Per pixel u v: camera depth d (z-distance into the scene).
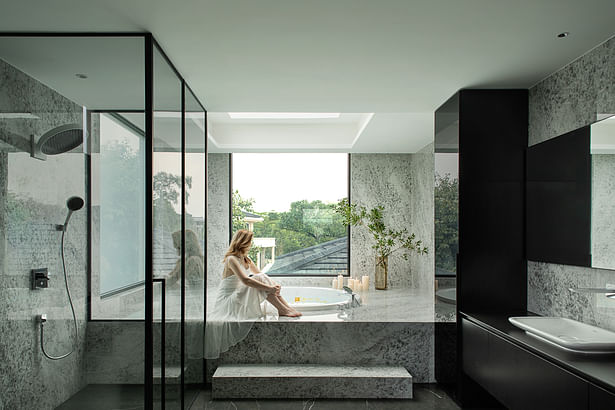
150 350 2.62
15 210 2.61
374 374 3.97
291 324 4.26
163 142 2.86
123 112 2.61
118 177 2.62
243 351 4.25
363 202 7.00
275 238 7.17
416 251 6.68
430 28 2.53
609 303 2.71
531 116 3.63
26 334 2.62
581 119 2.96
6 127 2.62
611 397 1.86
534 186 3.49
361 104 4.14
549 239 3.26
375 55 2.94
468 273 3.63
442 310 4.04
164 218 2.90
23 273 2.62
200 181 4.12
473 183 3.64
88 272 2.63
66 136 2.63
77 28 2.54
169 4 2.24
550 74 3.33
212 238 6.89
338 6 2.26
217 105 4.21
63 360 2.63
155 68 2.68
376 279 6.66
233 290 4.51
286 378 3.90
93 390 2.62
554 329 2.86
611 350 2.34
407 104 4.14
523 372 2.61
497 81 3.48
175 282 3.17
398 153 7.05
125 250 2.62
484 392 3.64
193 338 3.78
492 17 2.39
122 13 2.34
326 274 7.09
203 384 4.16
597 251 2.74
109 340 2.63
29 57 2.61
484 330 3.18
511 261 3.64
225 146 6.29
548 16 2.38
